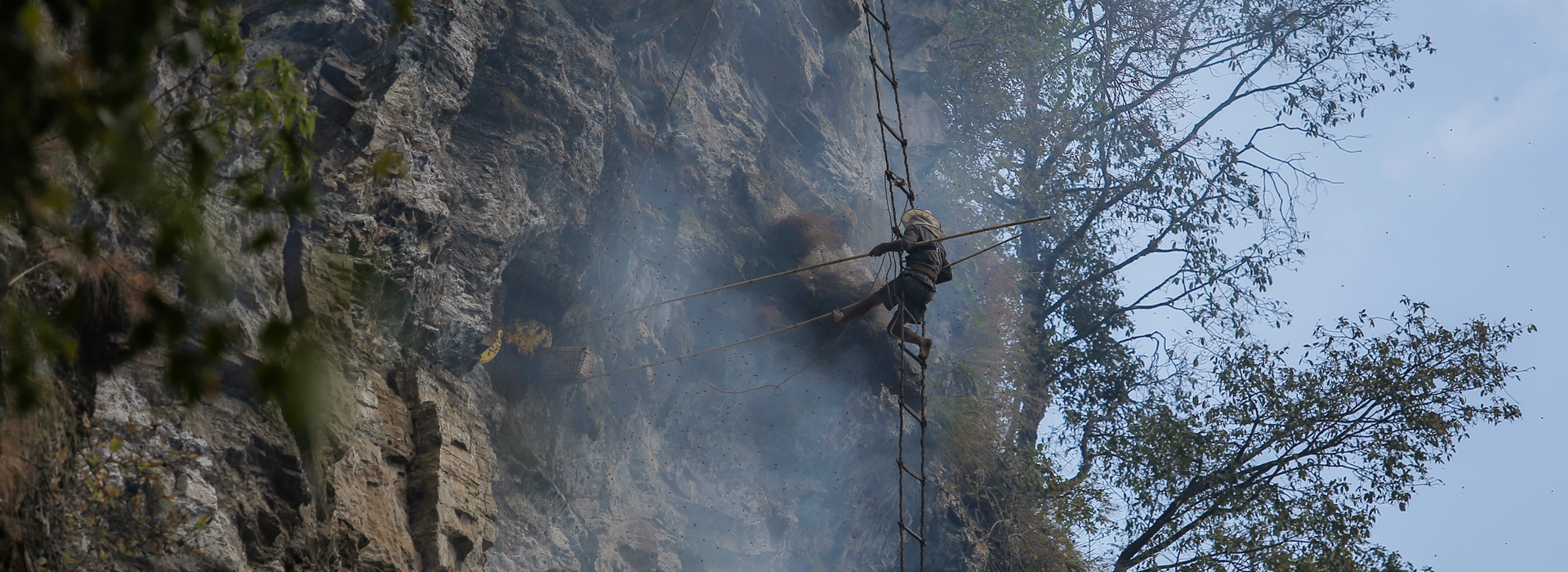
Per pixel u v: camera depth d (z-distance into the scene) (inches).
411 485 377.7
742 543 619.2
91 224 219.0
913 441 753.6
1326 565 823.1
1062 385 1068.5
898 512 738.2
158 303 115.7
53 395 215.2
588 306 568.4
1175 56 1133.7
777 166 747.4
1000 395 889.5
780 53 780.0
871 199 804.6
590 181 549.3
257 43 291.4
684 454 618.8
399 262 381.7
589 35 566.9
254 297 277.7
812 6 812.6
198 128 151.0
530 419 516.1
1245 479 896.9
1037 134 1046.4
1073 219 1083.3
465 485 402.6
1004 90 1052.5
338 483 329.7
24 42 116.2
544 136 519.2
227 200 265.4
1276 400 889.5
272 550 273.1
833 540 686.5
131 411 240.8
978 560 807.7
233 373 268.5
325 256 331.9
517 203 501.4
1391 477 838.5
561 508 517.0
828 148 792.9
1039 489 890.7
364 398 357.1
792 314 674.8
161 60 225.3
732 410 653.9
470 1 472.4
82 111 111.3
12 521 195.5
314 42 311.0
